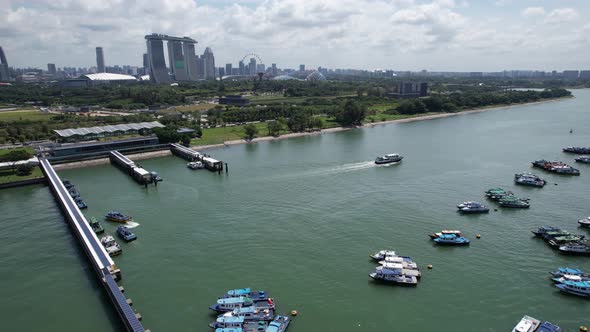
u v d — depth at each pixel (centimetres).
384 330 8506
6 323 8969
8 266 11425
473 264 11088
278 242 12431
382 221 13938
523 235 12850
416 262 11188
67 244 12850
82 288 10362
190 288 10038
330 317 8925
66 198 15550
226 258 11512
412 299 9556
